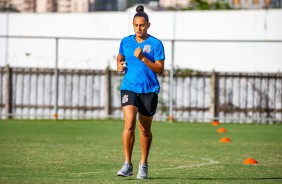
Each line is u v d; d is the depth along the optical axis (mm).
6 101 71062
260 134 56562
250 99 69188
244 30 74812
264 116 69125
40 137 51156
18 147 43781
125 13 78938
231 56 74438
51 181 28781
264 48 73625
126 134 28859
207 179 30266
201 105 69938
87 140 49375
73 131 56875
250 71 73875
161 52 29406
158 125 64500
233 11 75125
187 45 75812
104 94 71438
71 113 72000
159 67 29016
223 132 57906
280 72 69375
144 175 29828
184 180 29719
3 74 72000
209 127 63125
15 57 80750
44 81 72062
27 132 55281
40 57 80375
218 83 69500
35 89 72188
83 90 71812
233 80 69250
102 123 65812
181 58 76062
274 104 68938
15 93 71688
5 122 65812
